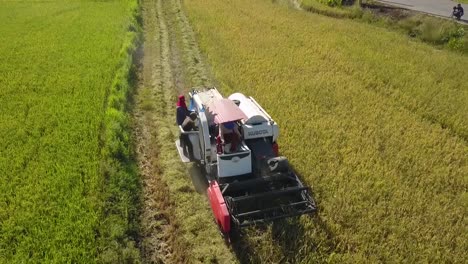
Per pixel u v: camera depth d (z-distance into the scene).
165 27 27.69
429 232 9.28
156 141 13.45
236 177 10.02
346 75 19.09
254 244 9.05
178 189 11.01
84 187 10.51
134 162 12.26
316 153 12.12
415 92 17.11
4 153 11.92
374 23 30.61
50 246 8.60
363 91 17.14
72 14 29.72
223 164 9.77
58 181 10.59
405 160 12.05
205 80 18.52
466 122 14.73
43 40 23.22
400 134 13.72
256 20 29.19
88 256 8.47
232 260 8.85
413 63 20.97
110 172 11.12
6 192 10.24
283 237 9.13
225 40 24.00
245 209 9.90
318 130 13.46
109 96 15.84
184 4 34.22
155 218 10.13
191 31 26.47
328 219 9.66
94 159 11.62
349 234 9.28
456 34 25.42
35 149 12.16
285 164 9.70
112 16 29.00
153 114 15.40
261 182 9.66
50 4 33.47
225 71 19.14
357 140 12.97
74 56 20.50
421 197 10.41
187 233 9.58
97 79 17.44
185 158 11.88
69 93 16.19
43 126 13.48
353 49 22.72
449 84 18.34
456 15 28.56
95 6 32.59
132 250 8.95
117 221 9.61
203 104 11.41
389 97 16.94
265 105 15.36
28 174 10.98
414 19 28.69
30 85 16.88
